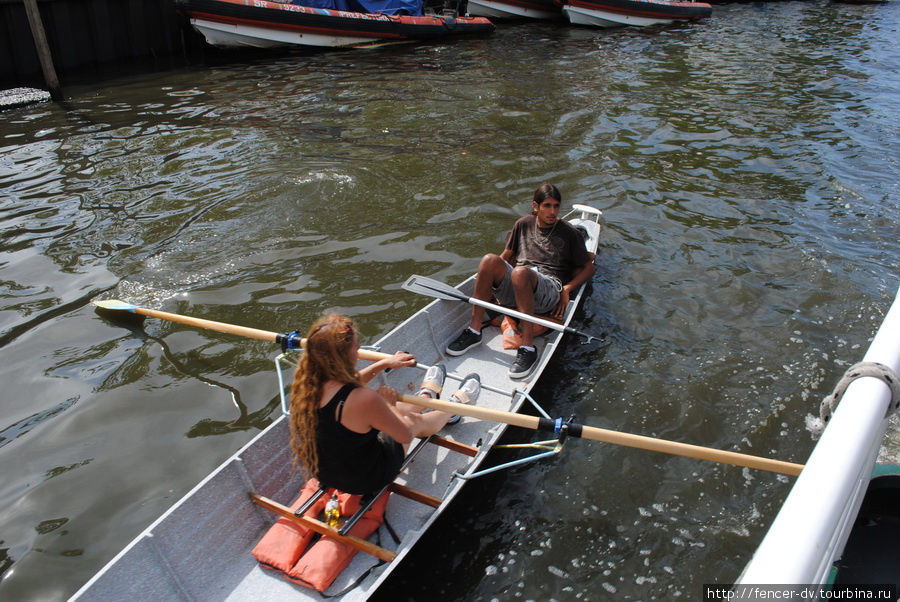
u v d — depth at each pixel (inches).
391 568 120.4
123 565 111.0
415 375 186.2
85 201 295.4
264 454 136.7
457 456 157.8
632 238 268.4
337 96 469.7
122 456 158.7
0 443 161.9
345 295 224.7
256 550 125.6
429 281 188.4
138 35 580.1
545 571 133.3
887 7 923.4
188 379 185.6
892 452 153.6
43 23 512.4
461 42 689.0
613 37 716.7
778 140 382.3
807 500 66.4
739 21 821.9
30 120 411.5
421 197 299.9
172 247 255.3
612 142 377.7
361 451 120.3
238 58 600.7
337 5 667.4
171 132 387.2
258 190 303.4
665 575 132.5
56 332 204.5
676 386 184.5
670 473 156.6
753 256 252.7
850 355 195.3
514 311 182.1
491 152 357.7
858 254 252.8
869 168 338.3
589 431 130.6
